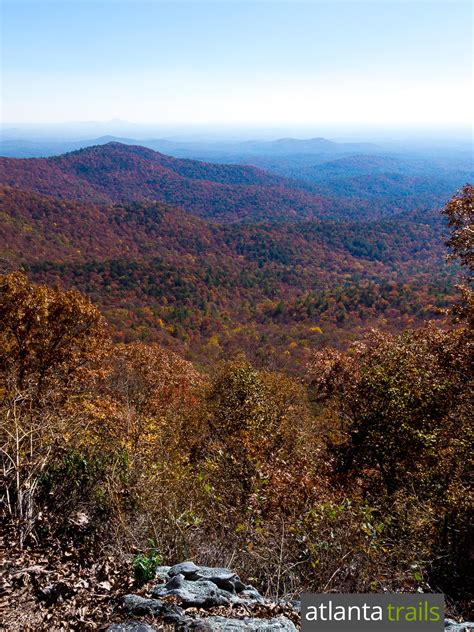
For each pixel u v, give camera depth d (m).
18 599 2.70
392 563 4.58
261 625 2.62
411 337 11.32
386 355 10.66
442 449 8.94
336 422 12.38
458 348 9.48
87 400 9.50
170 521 3.94
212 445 9.23
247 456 7.05
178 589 2.90
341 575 3.73
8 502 3.43
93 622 2.57
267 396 13.72
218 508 5.01
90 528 3.59
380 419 9.61
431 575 5.23
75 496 3.76
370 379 9.97
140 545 3.65
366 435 9.73
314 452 10.23
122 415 6.70
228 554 3.99
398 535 5.88
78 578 2.94
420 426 9.09
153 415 10.85
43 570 2.96
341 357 12.07
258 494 5.23
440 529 6.59
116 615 2.66
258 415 11.91
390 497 7.83
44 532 3.39
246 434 9.78
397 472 9.46
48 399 6.62
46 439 4.00
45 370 10.04
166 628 2.54
